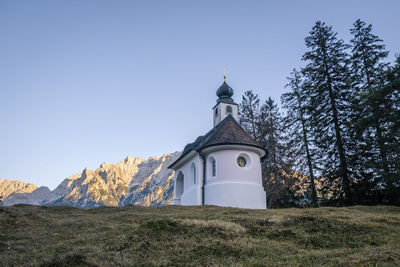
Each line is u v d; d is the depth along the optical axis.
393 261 6.76
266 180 36.12
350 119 28.97
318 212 16.19
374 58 31.33
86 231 12.10
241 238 9.41
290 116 37.88
